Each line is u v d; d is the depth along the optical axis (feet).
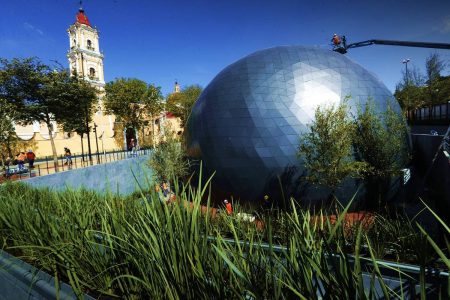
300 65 47.73
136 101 125.70
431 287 8.18
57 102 71.82
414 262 12.31
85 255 8.55
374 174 36.91
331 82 45.75
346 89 45.44
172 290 6.27
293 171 41.68
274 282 5.50
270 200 42.93
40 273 8.77
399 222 17.48
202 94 56.08
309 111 43.09
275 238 10.91
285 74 46.75
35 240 10.23
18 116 67.26
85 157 100.78
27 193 20.93
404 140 41.63
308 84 45.24
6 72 65.77
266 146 42.98
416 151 52.13
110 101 121.90
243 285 5.95
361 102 44.55
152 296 6.60
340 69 47.85
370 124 36.55
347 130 33.09
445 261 4.03
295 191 41.50
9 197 15.80
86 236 9.09
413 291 5.66
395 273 8.63
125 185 63.10
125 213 10.05
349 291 4.56
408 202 38.93
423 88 135.23
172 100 172.24
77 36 158.30
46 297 8.00
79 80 77.61
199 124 50.31
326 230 8.89
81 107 78.18
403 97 140.87
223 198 46.96
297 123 42.57
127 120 130.00
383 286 4.58
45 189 26.03
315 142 34.01
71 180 49.14
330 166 33.50
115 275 7.75
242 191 44.65
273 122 43.34
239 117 45.47
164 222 7.38
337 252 5.98
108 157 100.22
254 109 44.83
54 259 8.65
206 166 48.26
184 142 56.90
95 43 165.99
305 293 5.01
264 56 51.16
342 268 4.98
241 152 44.32
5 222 12.47
